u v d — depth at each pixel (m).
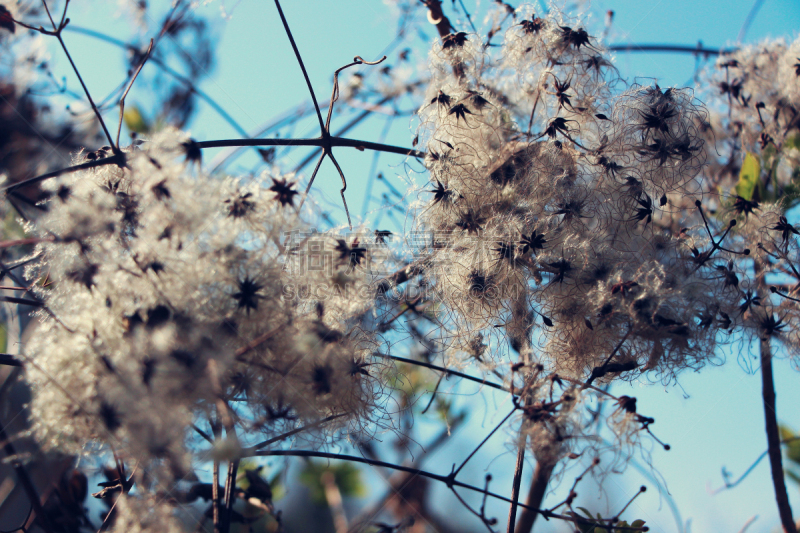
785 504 0.60
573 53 0.59
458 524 0.63
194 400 0.52
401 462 0.64
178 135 0.54
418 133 0.61
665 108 0.58
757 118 0.65
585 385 0.55
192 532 0.56
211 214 0.53
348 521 0.67
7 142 0.65
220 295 0.52
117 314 0.52
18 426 0.56
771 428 0.61
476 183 0.58
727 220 0.60
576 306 0.56
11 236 0.59
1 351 0.60
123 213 0.54
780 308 0.58
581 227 0.57
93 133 0.68
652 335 0.55
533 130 0.60
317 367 0.53
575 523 0.55
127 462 0.54
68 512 0.59
